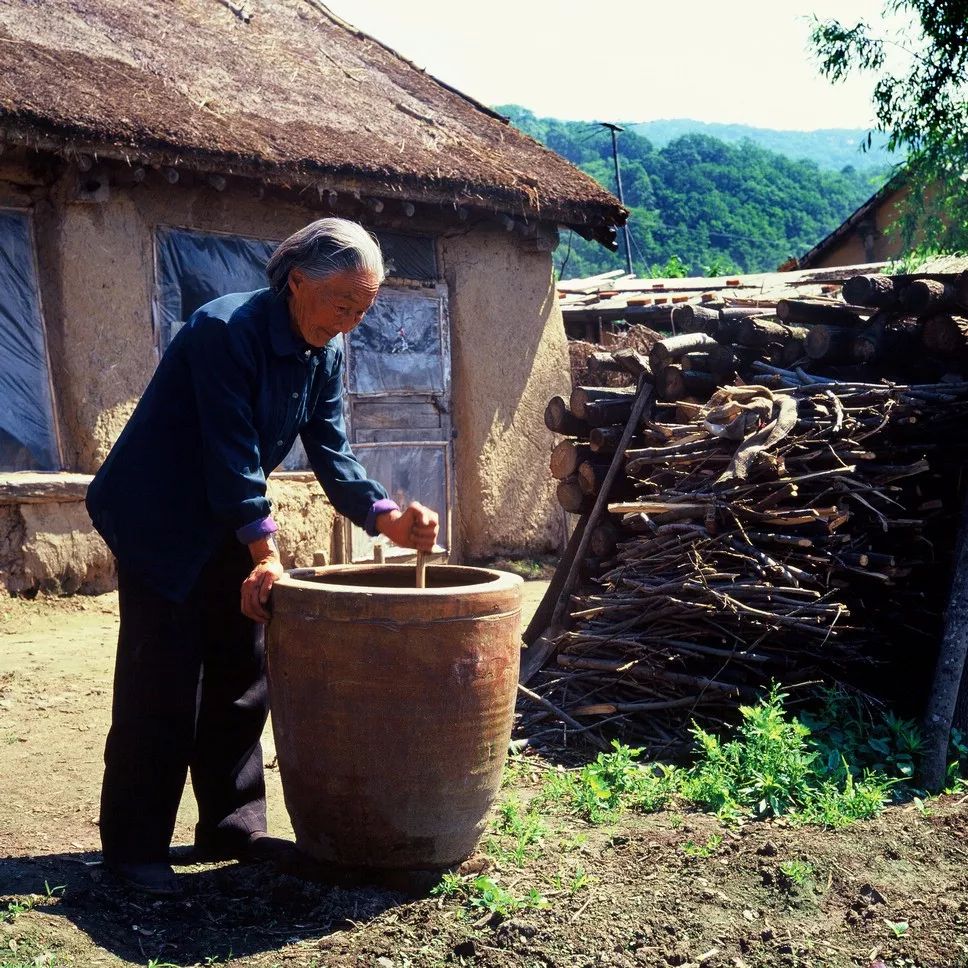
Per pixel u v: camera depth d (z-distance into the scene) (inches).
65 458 316.5
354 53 450.6
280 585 129.8
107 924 125.5
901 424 217.0
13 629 289.9
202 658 142.2
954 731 192.9
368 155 348.2
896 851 148.5
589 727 201.9
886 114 581.0
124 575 135.3
